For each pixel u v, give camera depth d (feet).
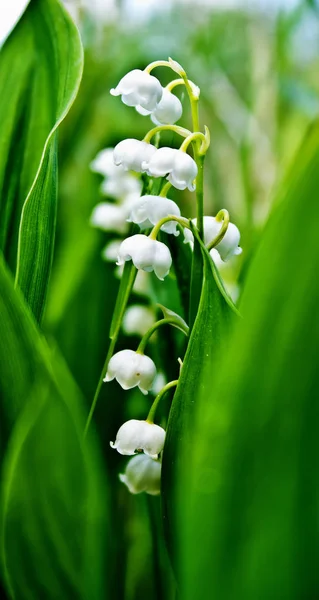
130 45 1.48
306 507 0.51
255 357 0.51
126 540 0.74
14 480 0.54
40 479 0.54
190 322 0.61
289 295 0.50
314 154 0.50
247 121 1.53
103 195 0.89
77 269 0.83
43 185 0.62
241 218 1.35
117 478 0.77
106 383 0.79
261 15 1.67
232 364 0.51
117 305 0.63
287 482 0.51
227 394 0.51
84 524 0.55
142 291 0.77
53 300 0.84
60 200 1.08
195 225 0.61
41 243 0.63
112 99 1.29
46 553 0.55
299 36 1.53
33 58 0.69
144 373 0.62
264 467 0.52
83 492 0.55
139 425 0.61
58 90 0.66
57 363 0.56
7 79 0.69
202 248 0.56
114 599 0.59
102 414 0.79
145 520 0.74
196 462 0.52
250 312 0.51
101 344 0.81
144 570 0.74
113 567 0.64
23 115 0.68
